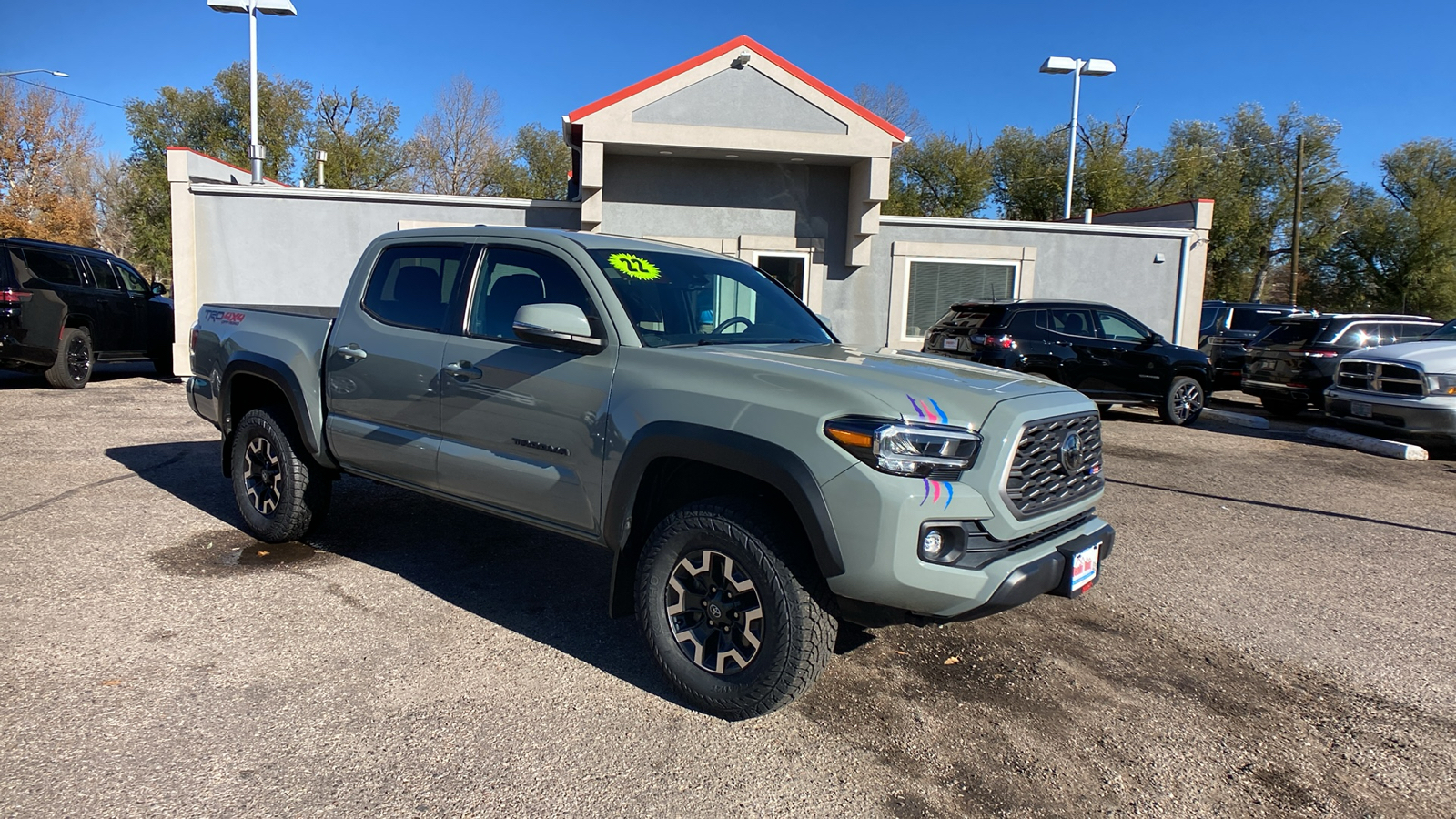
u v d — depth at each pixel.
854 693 3.51
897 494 2.83
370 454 4.46
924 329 14.58
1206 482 8.05
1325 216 41.62
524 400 3.74
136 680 3.33
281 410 4.96
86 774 2.70
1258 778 2.99
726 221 14.09
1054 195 38.12
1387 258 40.97
